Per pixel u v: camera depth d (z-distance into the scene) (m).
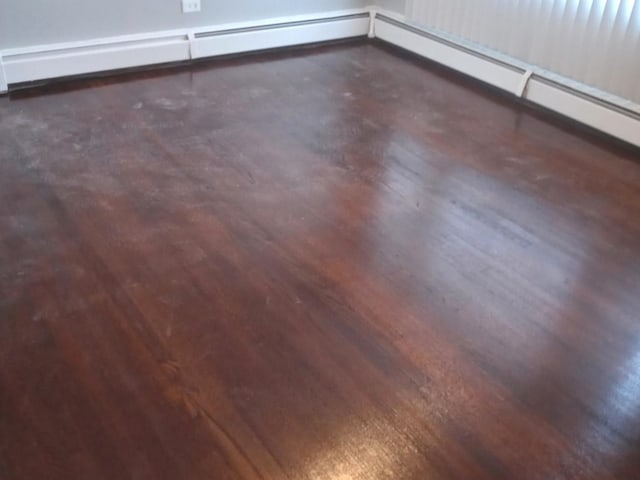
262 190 2.43
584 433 1.53
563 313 1.91
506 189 2.53
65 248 2.05
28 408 1.52
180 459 1.42
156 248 2.08
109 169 2.50
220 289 1.92
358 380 1.64
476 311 1.89
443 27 3.60
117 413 1.52
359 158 2.70
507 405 1.59
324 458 1.44
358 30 4.12
